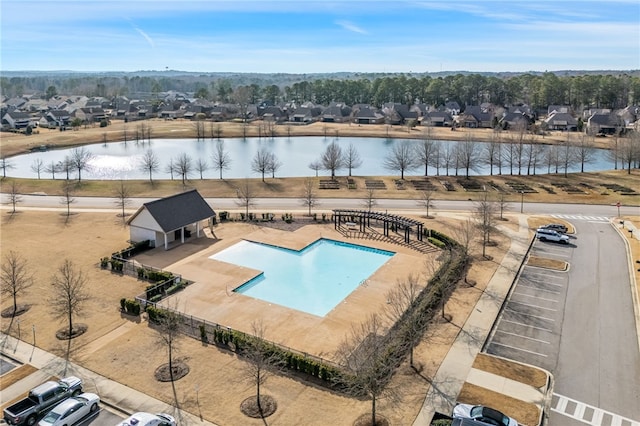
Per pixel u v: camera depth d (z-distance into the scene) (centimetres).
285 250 6159
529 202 8381
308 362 3434
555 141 14612
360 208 8038
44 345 3869
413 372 3466
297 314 4419
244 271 5397
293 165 12750
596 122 17025
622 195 8731
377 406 3102
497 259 5641
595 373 3478
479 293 4756
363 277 5378
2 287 4862
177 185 9662
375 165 12812
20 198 8644
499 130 16750
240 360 3638
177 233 6488
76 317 4303
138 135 16675
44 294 4756
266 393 3247
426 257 5784
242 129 18550
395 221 6669
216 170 12025
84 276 5169
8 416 2897
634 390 3288
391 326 4122
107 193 9100
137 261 5616
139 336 3991
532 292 4809
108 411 3086
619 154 11150
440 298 4575
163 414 2903
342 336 4006
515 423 2798
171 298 4688
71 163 10650
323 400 3181
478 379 3388
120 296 4716
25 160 13138
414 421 2955
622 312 4384
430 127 17162
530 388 3291
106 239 6381
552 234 6269
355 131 18238
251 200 8375
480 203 7344
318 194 8975
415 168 12056
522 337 3972
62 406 2934
